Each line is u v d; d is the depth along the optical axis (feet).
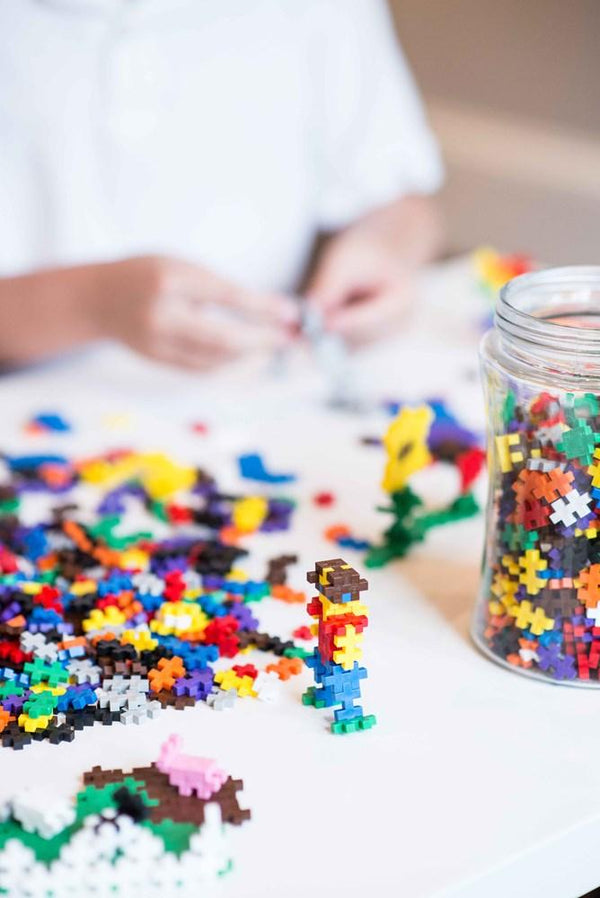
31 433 3.09
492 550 2.08
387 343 3.72
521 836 1.67
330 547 2.52
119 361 3.68
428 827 1.68
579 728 1.93
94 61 3.99
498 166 6.46
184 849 1.61
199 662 2.05
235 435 3.09
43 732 1.86
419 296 4.05
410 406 3.26
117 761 1.81
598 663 2.00
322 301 3.92
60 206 4.09
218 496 2.72
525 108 6.23
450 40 6.45
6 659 2.06
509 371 1.96
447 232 6.80
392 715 1.94
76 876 1.56
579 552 1.94
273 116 4.42
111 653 2.05
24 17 3.91
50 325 3.60
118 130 4.06
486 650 2.12
